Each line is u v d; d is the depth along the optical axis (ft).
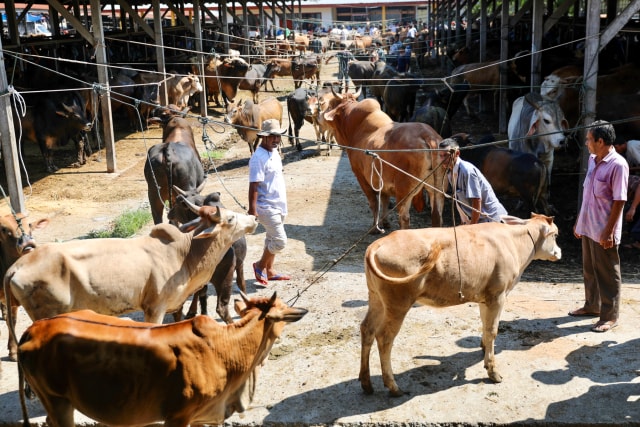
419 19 194.18
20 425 17.01
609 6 63.93
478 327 22.08
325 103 35.68
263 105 52.29
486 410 17.24
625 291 24.90
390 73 68.44
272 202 25.27
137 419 13.48
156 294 17.56
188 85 65.31
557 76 43.29
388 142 29.58
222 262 20.74
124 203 40.16
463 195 22.44
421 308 23.75
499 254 17.95
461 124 64.28
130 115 65.77
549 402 17.56
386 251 16.98
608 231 20.56
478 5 148.97
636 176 29.84
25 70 67.21
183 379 13.19
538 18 47.01
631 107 40.70
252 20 147.02
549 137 35.06
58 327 13.21
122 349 13.06
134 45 97.04
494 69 65.67
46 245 16.84
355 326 22.36
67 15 45.88
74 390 13.12
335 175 45.88
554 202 37.01
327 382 18.83
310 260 29.27
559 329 21.75
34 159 54.54
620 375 18.80
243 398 15.01
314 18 210.59
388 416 17.04
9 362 20.11
